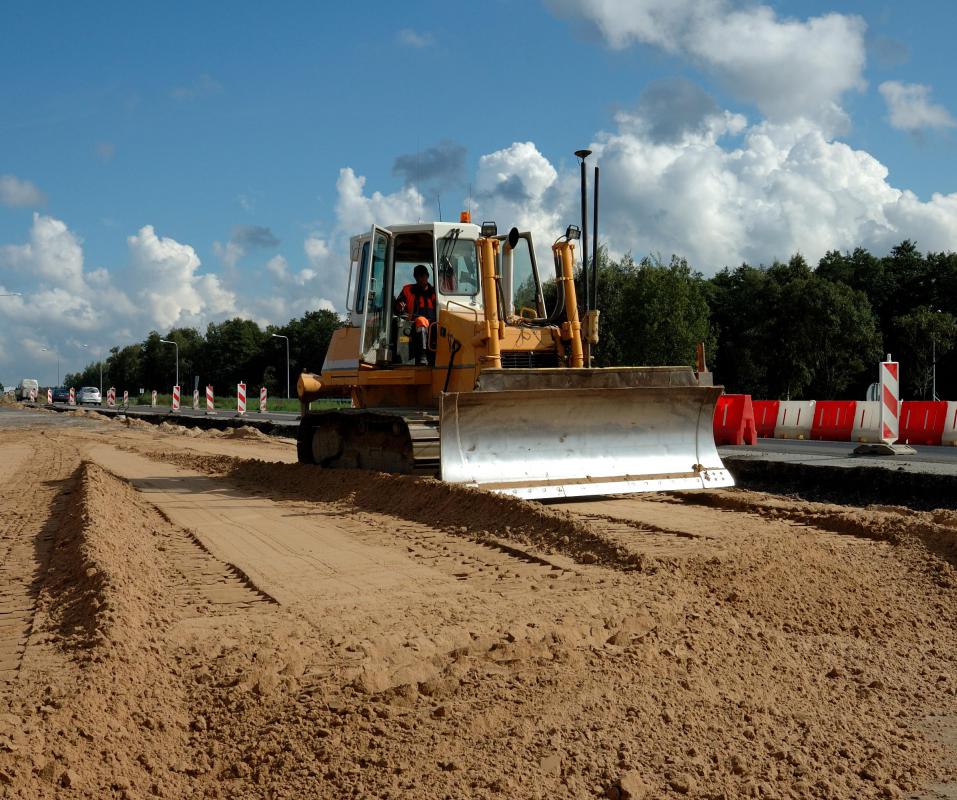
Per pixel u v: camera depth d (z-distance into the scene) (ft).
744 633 17.16
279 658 15.28
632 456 35.01
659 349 178.91
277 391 419.95
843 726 13.64
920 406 61.05
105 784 11.05
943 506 36.65
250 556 24.47
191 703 13.65
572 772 11.63
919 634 18.19
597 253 35.86
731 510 31.04
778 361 215.10
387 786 11.10
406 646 15.97
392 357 38.58
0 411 176.14
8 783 10.55
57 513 33.68
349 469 40.34
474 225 38.60
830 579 21.09
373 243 38.78
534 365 35.94
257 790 11.18
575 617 17.53
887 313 235.20
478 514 28.40
